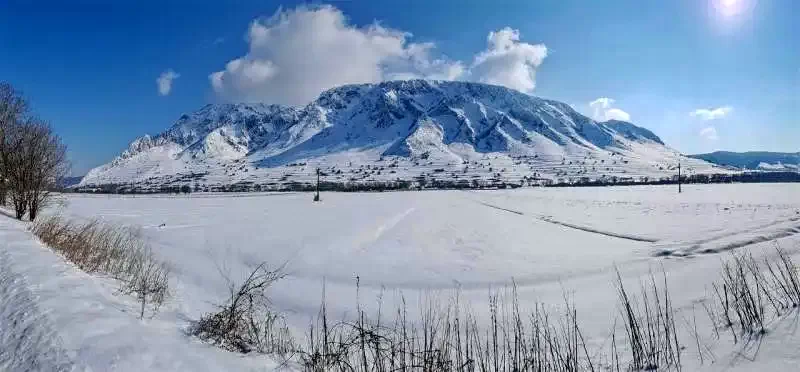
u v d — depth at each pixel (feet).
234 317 19.12
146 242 51.88
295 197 202.69
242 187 505.25
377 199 175.83
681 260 40.19
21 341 13.08
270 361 16.22
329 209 116.88
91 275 24.61
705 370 13.48
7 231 34.94
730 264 33.27
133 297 22.27
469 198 173.17
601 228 67.92
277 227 71.41
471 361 15.23
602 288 33.53
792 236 45.34
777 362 12.27
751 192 175.52
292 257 47.32
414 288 36.29
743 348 14.17
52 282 19.85
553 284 36.29
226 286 34.42
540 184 462.60
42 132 57.57
